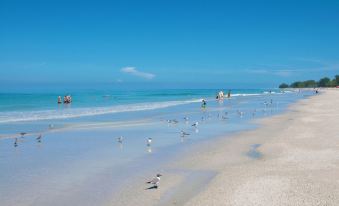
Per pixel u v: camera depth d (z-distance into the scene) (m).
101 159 24.14
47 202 16.23
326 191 17.00
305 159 23.48
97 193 17.38
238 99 109.50
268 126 40.88
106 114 54.97
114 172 20.95
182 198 16.62
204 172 20.89
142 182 19.06
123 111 60.59
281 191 17.09
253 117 51.34
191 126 41.41
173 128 39.66
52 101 94.38
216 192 17.22
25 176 20.11
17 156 25.03
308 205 15.36
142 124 42.97
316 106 69.88
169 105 78.44
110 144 29.62
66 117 49.88
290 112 58.19
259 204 15.55
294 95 141.88
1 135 33.88
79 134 34.91
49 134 34.75
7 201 16.33
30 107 70.12
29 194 17.22
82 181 19.23
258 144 29.34
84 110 62.19
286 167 21.62
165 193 17.33
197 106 75.25
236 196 16.56
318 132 34.16
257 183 18.36
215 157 24.75
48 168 21.80
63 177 19.94
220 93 109.75
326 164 22.02
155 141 31.09
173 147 28.38
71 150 27.11
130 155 25.39
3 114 53.91
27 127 39.41
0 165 22.47
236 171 20.94
